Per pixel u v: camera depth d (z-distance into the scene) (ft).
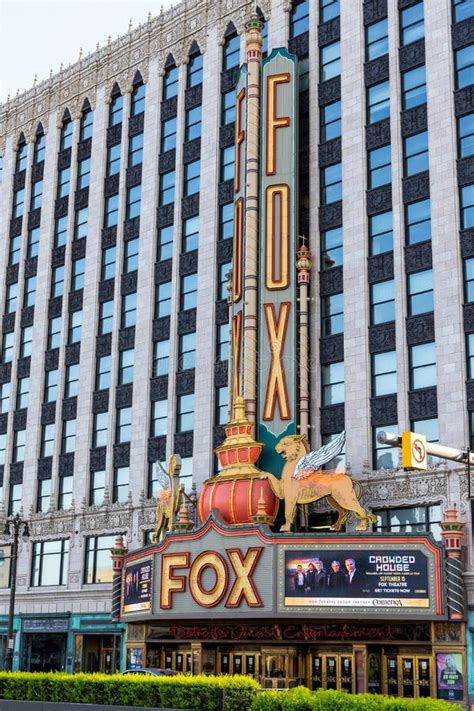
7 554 192.95
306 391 144.46
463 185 138.62
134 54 199.72
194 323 170.91
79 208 202.90
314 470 130.93
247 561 124.98
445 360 133.39
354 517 134.62
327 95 159.12
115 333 184.55
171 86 190.19
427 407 134.10
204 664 139.23
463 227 137.39
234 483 134.00
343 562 120.98
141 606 138.21
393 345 140.36
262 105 158.71
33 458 193.57
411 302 140.46
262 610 122.42
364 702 68.03
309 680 129.70
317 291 150.82
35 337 202.39
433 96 144.46
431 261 139.23
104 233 194.29
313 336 148.87
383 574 119.44
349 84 155.94
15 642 181.78
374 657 126.41
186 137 183.52
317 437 144.46
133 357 180.14
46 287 203.62
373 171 150.41
